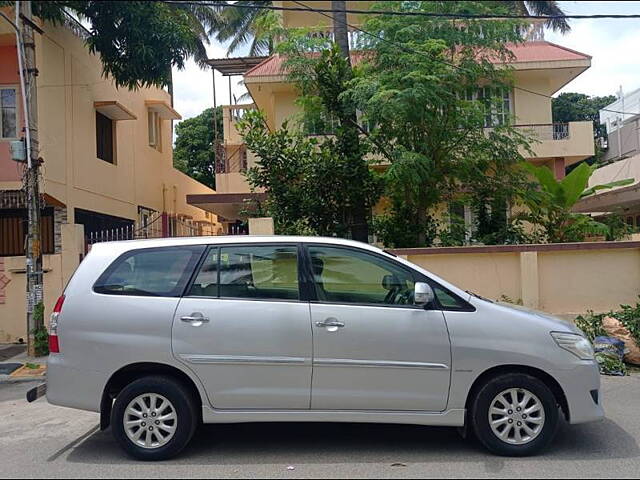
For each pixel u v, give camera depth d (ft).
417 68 38.01
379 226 42.55
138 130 66.03
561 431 19.10
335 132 41.50
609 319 30.96
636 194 56.13
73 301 17.24
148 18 46.47
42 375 30.96
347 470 15.90
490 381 16.69
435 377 16.62
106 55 48.37
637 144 84.02
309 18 75.61
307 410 16.72
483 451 17.22
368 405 16.66
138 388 16.83
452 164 41.37
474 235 43.93
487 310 17.08
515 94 58.03
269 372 16.69
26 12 35.19
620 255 35.06
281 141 40.81
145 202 68.28
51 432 20.36
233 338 16.71
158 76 49.26
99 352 16.83
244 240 17.80
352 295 17.30
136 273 17.52
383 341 16.62
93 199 52.95
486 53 43.09
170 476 15.66
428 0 41.09
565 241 41.50
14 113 45.09
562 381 16.69
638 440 18.19
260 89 57.52
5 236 46.42
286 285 17.30
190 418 16.88
